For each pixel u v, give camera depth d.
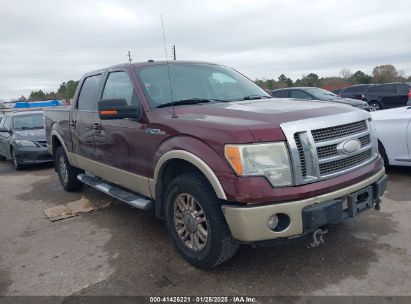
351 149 3.29
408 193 5.23
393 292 2.96
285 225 3.01
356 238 3.93
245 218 2.94
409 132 5.73
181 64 4.76
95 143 5.09
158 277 3.43
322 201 3.05
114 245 4.21
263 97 4.57
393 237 3.90
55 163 7.02
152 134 3.81
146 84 4.23
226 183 3.00
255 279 3.28
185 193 3.47
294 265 3.47
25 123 10.82
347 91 20.58
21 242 4.52
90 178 5.73
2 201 6.64
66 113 6.09
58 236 4.61
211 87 4.55
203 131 3.24
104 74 5.08
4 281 3.56
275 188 2.96
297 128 3.03
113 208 5.56
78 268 3.72
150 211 5.32
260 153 2.96
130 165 4.27
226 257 3.29
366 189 3.40
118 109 3.91
